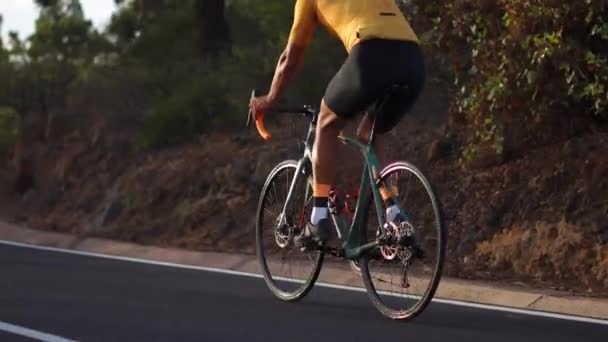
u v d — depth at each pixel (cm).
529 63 1347
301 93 1864
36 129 2239
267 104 948
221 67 2120
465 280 1223
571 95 1359
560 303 1070
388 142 1653
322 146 920
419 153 1602
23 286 1112
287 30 2008
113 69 2288
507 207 1387
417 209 891
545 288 1182
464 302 1063
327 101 901
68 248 1667
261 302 1021
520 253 1291
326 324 899
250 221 1638
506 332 881
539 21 1324
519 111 1402
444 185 1502
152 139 1970
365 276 927
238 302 1020
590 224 1282
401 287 895
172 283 1160
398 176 878
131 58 2331
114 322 902
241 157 1791
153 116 2003
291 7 2025
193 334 852
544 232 1290
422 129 1678
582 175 1357
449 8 1449
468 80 1483
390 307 912
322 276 1251
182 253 1497
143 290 1098
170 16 2331
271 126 1884
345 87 877
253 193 1700
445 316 958
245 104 1944
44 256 1449
